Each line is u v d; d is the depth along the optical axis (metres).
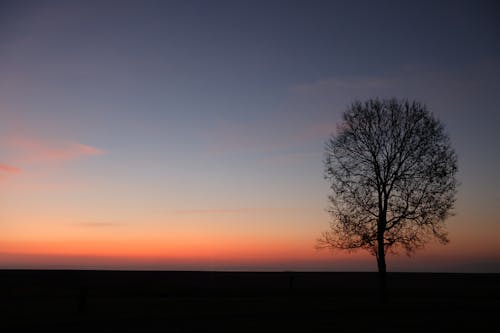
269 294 42.72
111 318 23.05
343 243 33.19
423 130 32.09
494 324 23.05
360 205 32.69
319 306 29.66
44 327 20.33
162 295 41.16
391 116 32.81
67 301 31.69
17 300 32.50
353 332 20.31
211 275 106.19
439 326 22.22
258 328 20.88
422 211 31.75
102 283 62.16
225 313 25.48
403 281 85.38
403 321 23.72
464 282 81.19
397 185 32.06
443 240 32.03
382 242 32.31
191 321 22.75
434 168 31.53
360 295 41.97
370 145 32.75
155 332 19.55
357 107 33.78
